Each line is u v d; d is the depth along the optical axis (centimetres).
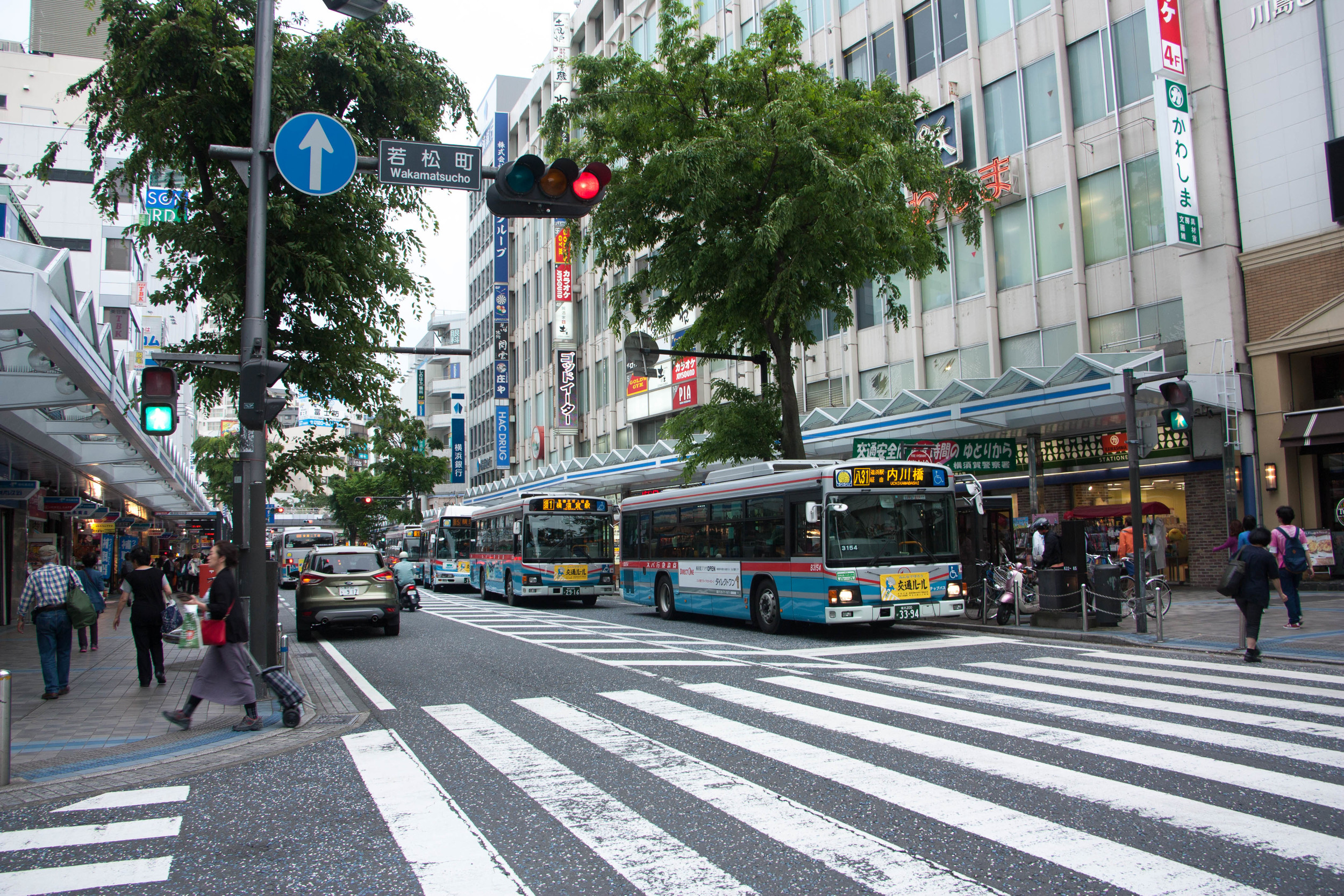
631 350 1966
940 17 2523
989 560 2141
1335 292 1719
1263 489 1828
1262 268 1836
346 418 1588
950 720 766
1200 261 1906
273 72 1238
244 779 645
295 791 606
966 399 2005
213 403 1373
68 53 5872
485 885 423
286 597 3781
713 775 609
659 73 1739
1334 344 1727
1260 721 732
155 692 1084
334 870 449
